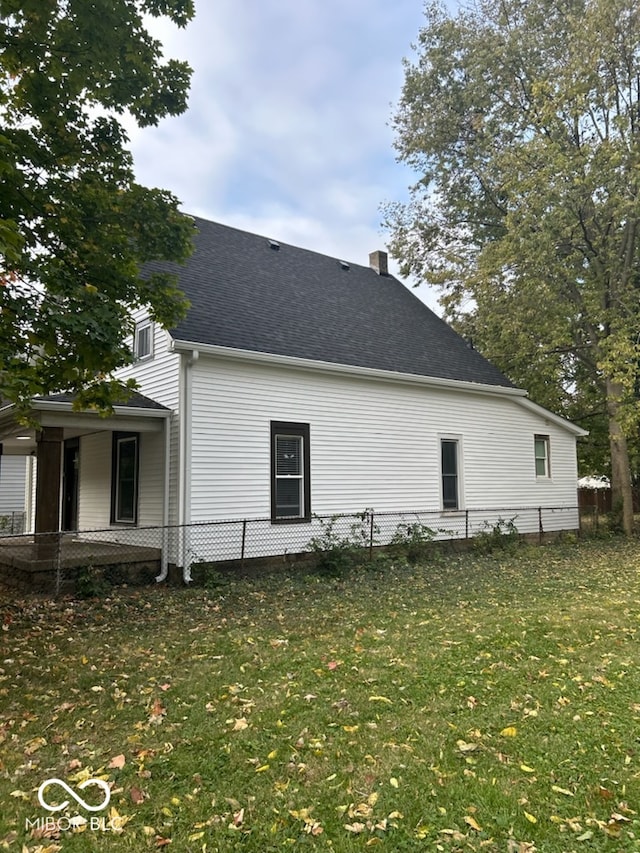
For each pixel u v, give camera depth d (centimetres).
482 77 1789
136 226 710
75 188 666
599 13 1467
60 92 642
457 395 1419
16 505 1897
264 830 286
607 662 530
